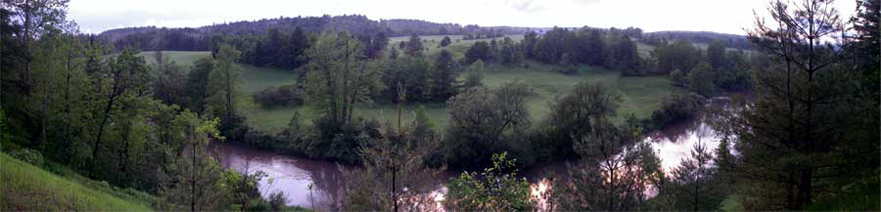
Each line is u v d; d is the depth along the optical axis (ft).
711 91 266.16
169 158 84.99
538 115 203.21
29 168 66.59
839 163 50.21
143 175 118.11
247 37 353.10
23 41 108.47
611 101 173.27
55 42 107.04
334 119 176.76
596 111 165.99
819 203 52.47
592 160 50.21
